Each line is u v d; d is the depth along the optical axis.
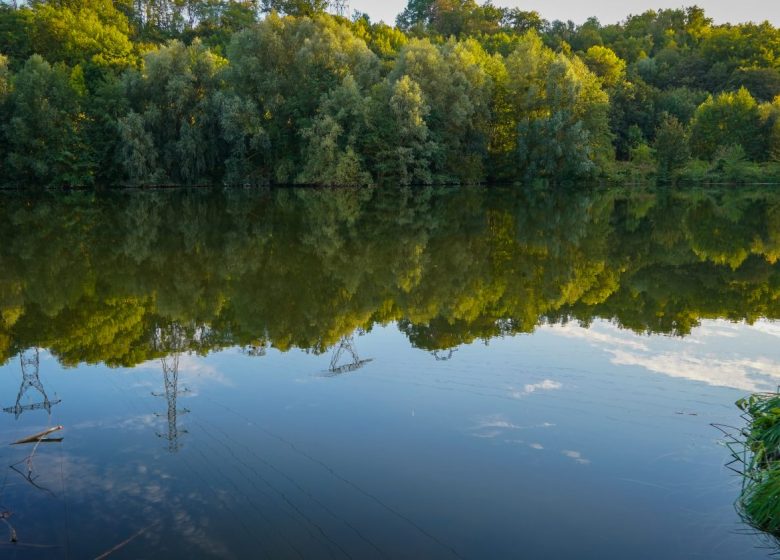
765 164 62.19
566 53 82.56
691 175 57.97
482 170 53.16
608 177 55.41
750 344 9.55
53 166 42.53
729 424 6.68
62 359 9.20
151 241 21.08
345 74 48.50
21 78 42.09
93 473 5.77
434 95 49.47
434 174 50.50
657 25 117.44
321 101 45.16
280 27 48.09
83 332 10.65
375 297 13.16
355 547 4.65
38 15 56.91
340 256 18.22
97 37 57.28
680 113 72.25
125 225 25.31
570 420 6.81
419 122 45.88
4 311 12.05
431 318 11.33
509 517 5.04
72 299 13.05
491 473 5.70
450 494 5.37
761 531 4.90
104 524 4.96
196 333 10.52
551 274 15.64
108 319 11.48
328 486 5.49
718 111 65.31
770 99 81.62
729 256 18.34
